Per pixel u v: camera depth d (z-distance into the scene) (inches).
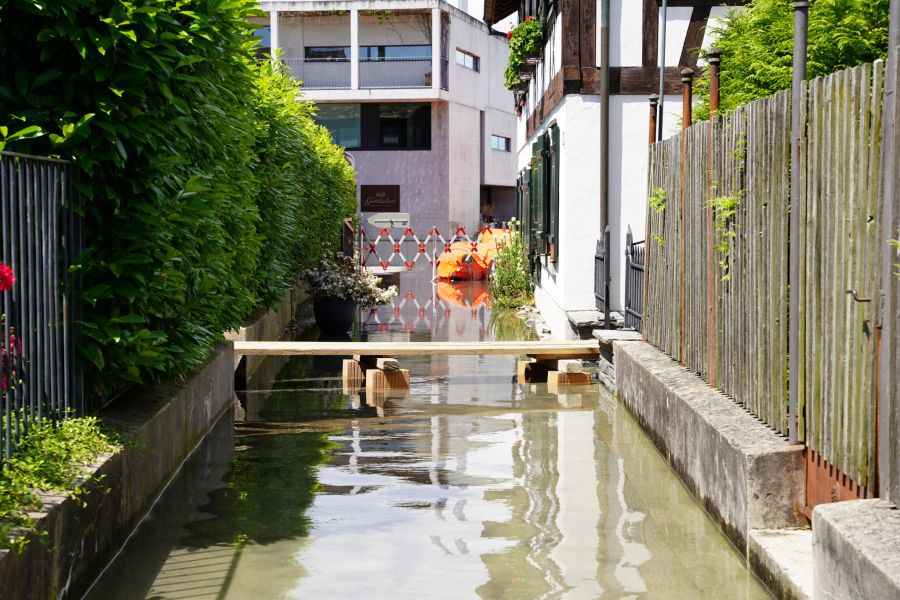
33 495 181.8
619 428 383.6
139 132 241.9
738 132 285.1
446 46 1791.3
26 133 209.8
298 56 1772.9
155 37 240.7
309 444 353.1
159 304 274.5
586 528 251.4
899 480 173.2
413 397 459.8
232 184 374.6
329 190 880.3
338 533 245.8
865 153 191.3
